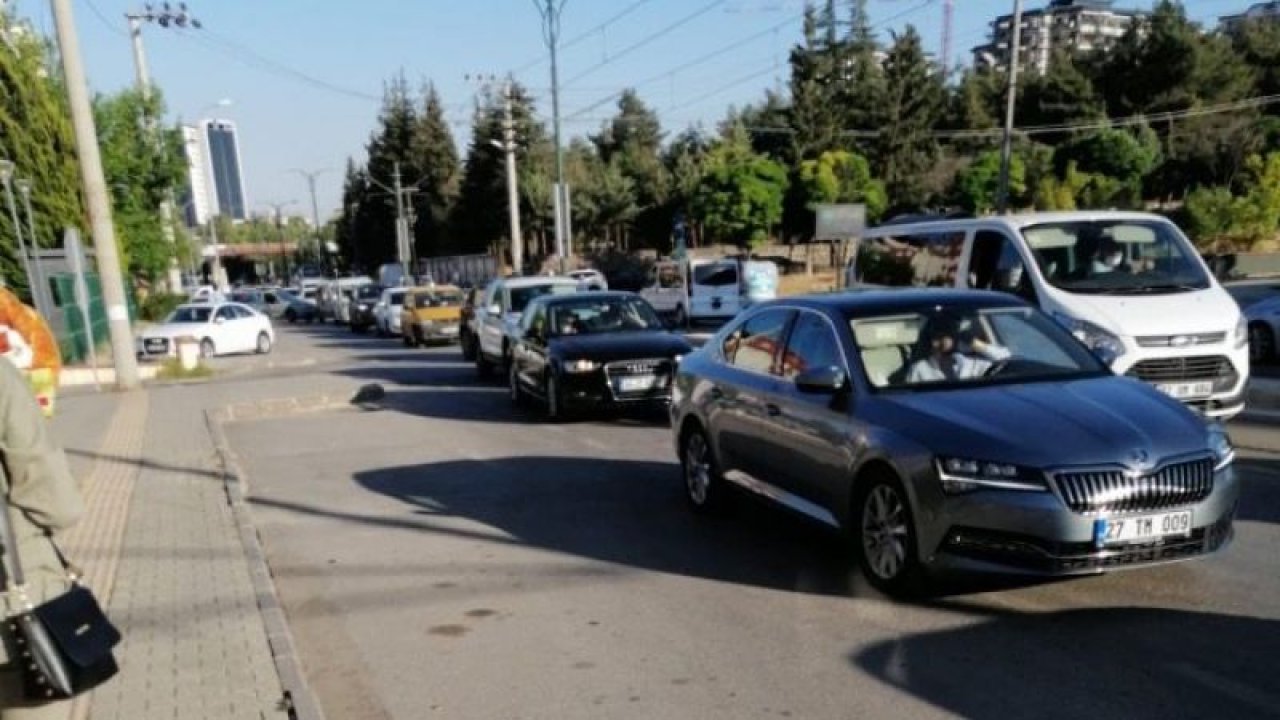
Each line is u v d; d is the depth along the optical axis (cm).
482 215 7512
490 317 1811
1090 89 7344
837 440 566
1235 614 480
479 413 1393
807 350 630
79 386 2055
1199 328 809
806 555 629
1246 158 5081
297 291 6462
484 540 710
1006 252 943
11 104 3095
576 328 1316
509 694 444
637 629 514
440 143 8756
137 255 3919
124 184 3769
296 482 968
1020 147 6341
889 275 1139
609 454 1020
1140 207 5266
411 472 982
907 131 7494
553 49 3278
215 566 645
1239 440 883
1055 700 402
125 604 568
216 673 460
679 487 852
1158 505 468
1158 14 7025
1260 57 7475
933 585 516
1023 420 498
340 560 679
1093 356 597
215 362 2619
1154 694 402
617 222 7062
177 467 1027
